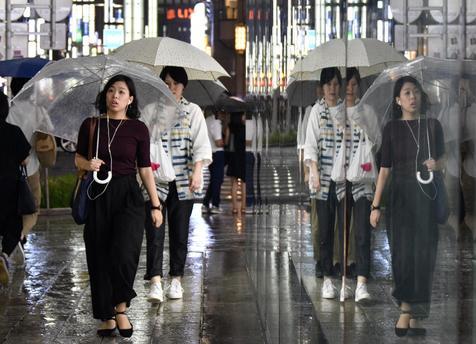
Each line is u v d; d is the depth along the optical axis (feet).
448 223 8.79
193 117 32.45
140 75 30.96
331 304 13.67
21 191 34.42
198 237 51.83
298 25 16.93
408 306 9.96
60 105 32.35
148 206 31.78
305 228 16.07
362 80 11.51
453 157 8.62
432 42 9.10
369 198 11.32
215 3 228.63
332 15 13.28
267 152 25.86
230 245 48.29
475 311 8.16
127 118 26.99
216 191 65.00
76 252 44.78
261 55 28.91
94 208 26.40
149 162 27.22
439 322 9.05
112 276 26.43
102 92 26.84
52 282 36.40
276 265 22.57
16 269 39.47
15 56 59.72
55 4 59.57
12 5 59.16
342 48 12.60
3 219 34.32
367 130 11.33
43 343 26.40
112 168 26.27
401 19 9.93
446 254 8.84
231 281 37.06
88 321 29.37
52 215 62.44
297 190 17.30
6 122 34.35
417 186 9.63
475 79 7.97
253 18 34.50
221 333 27.63
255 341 26.48
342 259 12.82
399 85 10.03
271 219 24.36
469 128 8.18
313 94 14.93
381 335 10.93
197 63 36.96
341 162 12.84
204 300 32.94
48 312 30.73
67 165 88.48
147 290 34.78
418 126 9.59
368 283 11.46
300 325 16.78
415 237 9.71
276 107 22.36
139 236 26.40
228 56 231.50
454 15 8.44
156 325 28.84
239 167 65.10
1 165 34.14
